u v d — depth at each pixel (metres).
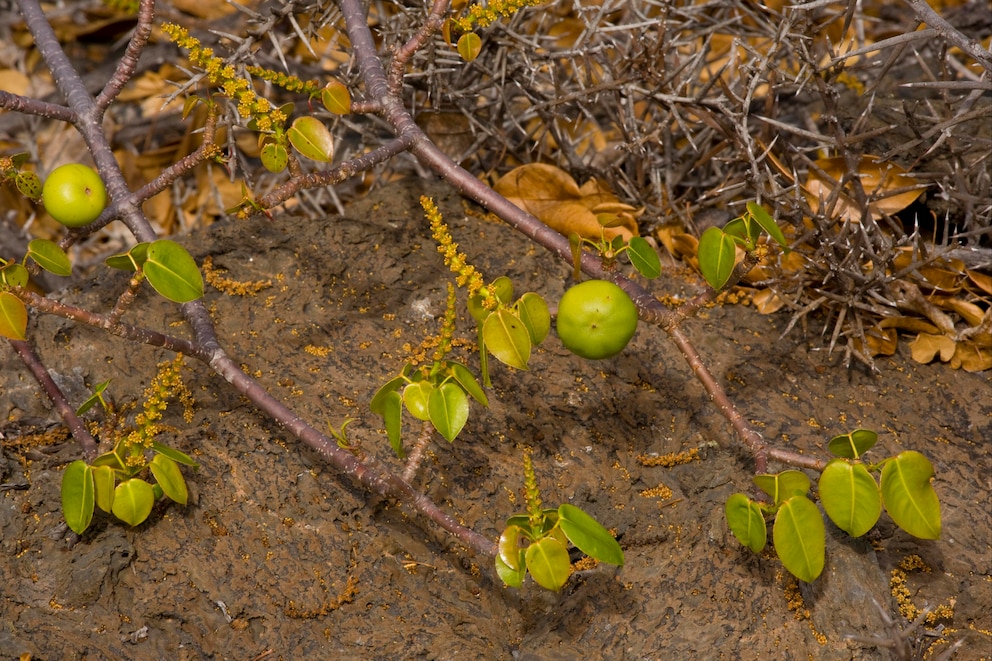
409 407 1.80
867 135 2.46
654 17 3.27
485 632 1.96
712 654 1.88
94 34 4.55
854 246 2.37
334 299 2.57
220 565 1.98
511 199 2.88
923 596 2.04
